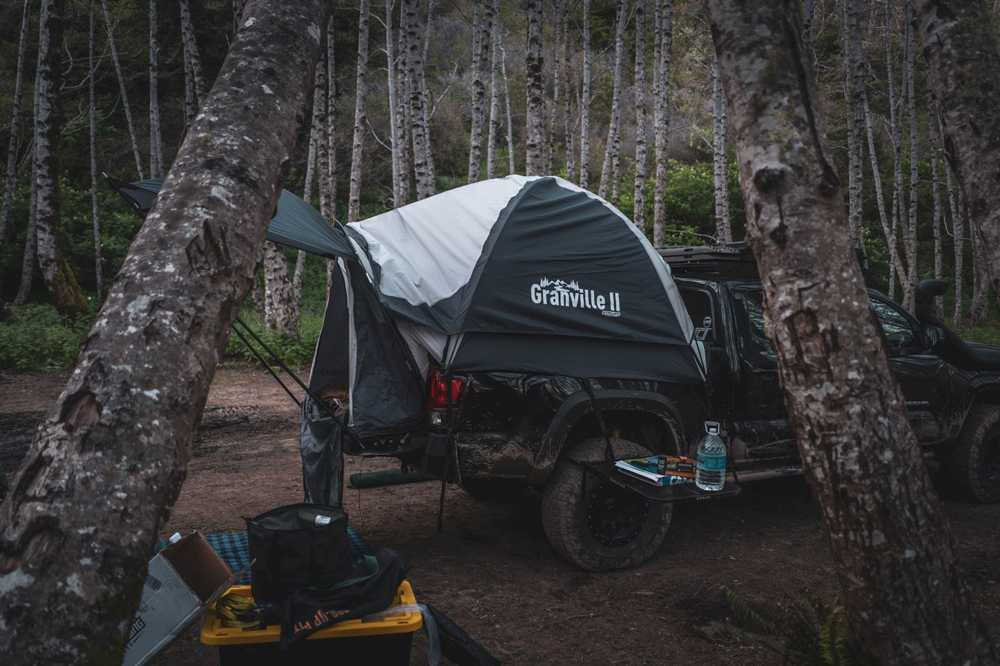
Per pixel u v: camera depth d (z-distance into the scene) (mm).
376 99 28547
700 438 4926
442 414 4223
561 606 4023
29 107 24656
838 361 2250
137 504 1560
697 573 4523
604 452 4504
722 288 5266
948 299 28547
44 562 1475
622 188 25750
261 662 2664
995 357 6090
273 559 2777
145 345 1675
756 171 2342
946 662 2281
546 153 21375
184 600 2654
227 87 2133
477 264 4395
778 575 4512
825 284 2268
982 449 6023
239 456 7164
